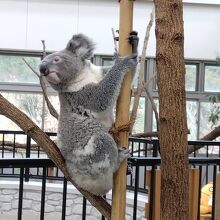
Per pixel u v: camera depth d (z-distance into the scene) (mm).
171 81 1849
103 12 12906
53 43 12758
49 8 12781
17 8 12664
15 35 12648
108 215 2395
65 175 2500
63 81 2543
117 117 2225
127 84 2262
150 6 12844
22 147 8094
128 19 2164
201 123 12930
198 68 13109
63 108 2602
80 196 8422
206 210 5789
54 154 2410
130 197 7465
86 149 2404
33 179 9188
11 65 12648
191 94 12992
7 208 8711
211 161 3193
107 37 12844
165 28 1852
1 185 8695
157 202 2855
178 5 1859
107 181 2369
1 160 2502
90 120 2492
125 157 2281
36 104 12578
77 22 12852
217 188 3410
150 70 12367
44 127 12539
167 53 1845
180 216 1910
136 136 5383
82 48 2615
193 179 3100
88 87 2533
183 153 1886
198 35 13086
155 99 12062
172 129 1866
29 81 12648
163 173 1919
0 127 12164
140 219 7250
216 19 13141
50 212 8516
